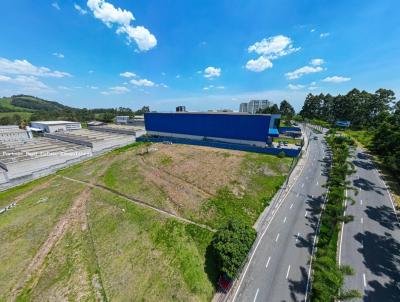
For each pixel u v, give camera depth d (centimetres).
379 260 1927
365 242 2148
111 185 3722
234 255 1747
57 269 1984
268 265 1909
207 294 1692
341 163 3412
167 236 2342
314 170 4025
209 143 6028
